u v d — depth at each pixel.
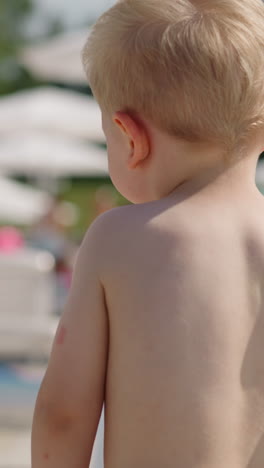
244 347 1.22
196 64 1.21
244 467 1.21
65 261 6.72
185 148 1.26
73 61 9.22
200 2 1.26
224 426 1.19
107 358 1.28
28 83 29.27
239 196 1.28
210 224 1.25
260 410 1.22
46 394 1.27
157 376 1.21
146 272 1.24
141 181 1.32
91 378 1.26
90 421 1.27
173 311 1.21
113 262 1.25
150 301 1.22
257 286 1.25
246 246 1.26
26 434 3.67
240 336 1.22
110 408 1.26
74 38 9.48
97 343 1.26
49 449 1.27
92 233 1.30
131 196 1.34
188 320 1.21
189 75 1.21
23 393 3.71
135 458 1.21
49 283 5.01
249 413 1.21
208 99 1.21
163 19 1.25
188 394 1.19
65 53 9.22
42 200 13.24
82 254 1.29
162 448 1.20
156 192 1.32
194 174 1.28
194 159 1.27
